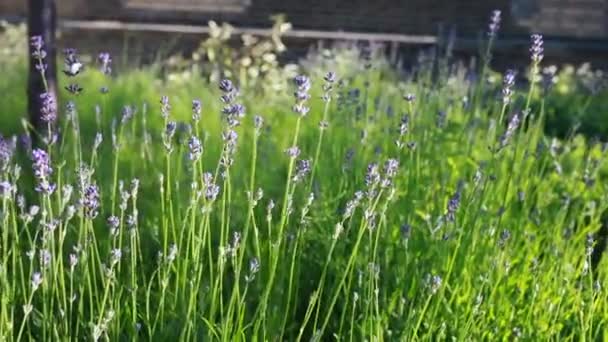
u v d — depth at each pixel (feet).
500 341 3.57
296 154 3.18
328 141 4.88
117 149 3.44
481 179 4.16
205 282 3.56
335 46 10.48
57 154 4.87
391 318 3.54
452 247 3.79
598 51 13.87
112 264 3.04
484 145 4.96
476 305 3.39
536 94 8.24
